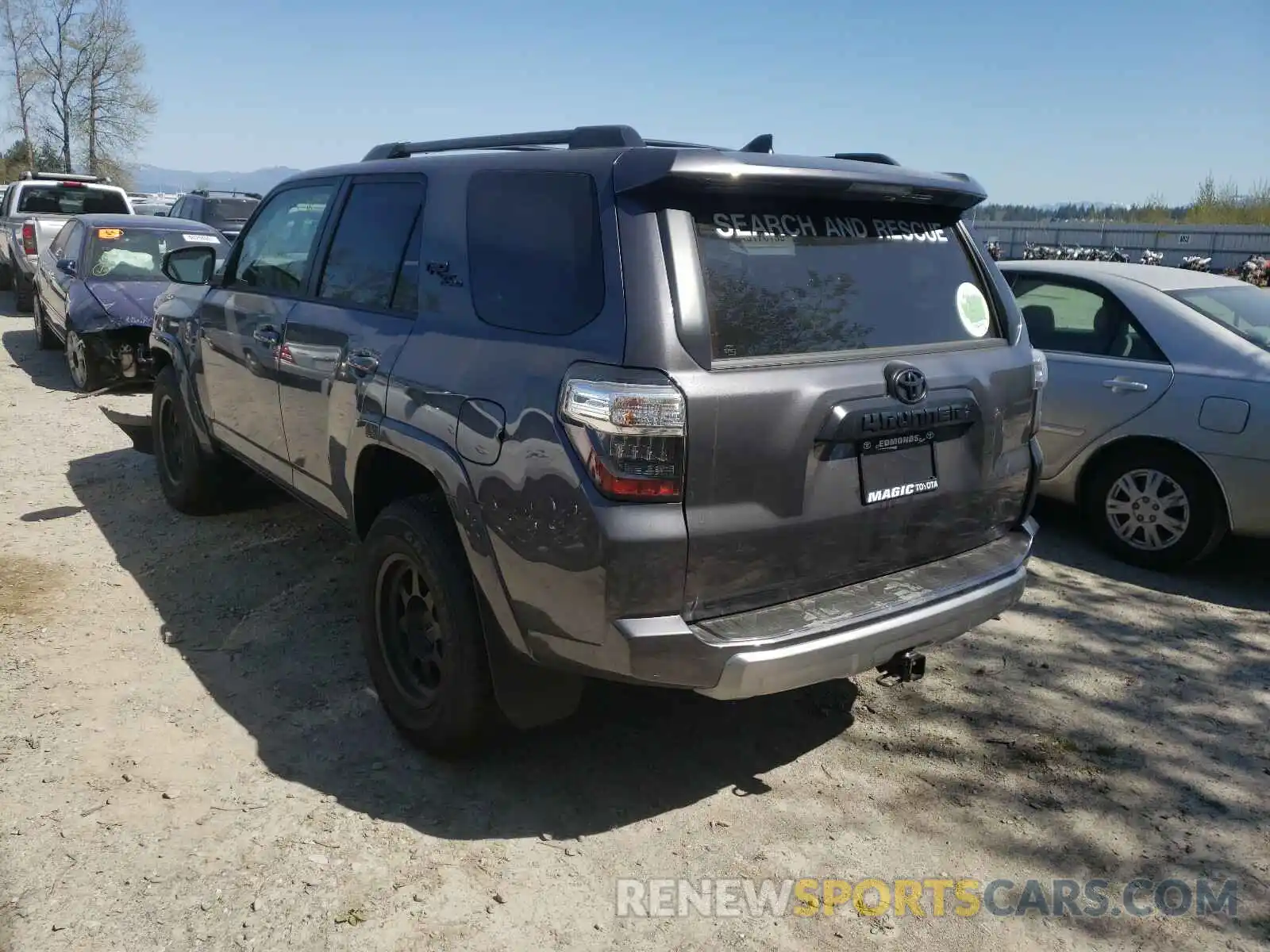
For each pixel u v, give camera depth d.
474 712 3.21
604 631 2.71
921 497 3.19
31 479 6.60
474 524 2.98
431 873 2.91
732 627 2.78
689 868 2.99
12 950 2.55
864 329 3.12
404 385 3.33
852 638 2.86
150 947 2.58
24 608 4.56
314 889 2.82
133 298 9.34
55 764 3.35
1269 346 5.12
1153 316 5.38
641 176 2.76
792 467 2.83
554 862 2.98
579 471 2.69
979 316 3.54
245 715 3.72
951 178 3.47
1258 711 3.99
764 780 3.45
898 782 3.46
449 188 3.46
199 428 5.39
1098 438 5.43
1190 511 5.17
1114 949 2.72
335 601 4.75
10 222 15.74
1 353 11.68
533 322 2.96
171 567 5.11
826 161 3.10
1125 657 4.43
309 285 4.23
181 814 3.12
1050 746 3.70
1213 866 3.06
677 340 2.68
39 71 44.84
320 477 4.06
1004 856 3.09
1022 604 4.98
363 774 3.38
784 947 2.68
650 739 3.69
